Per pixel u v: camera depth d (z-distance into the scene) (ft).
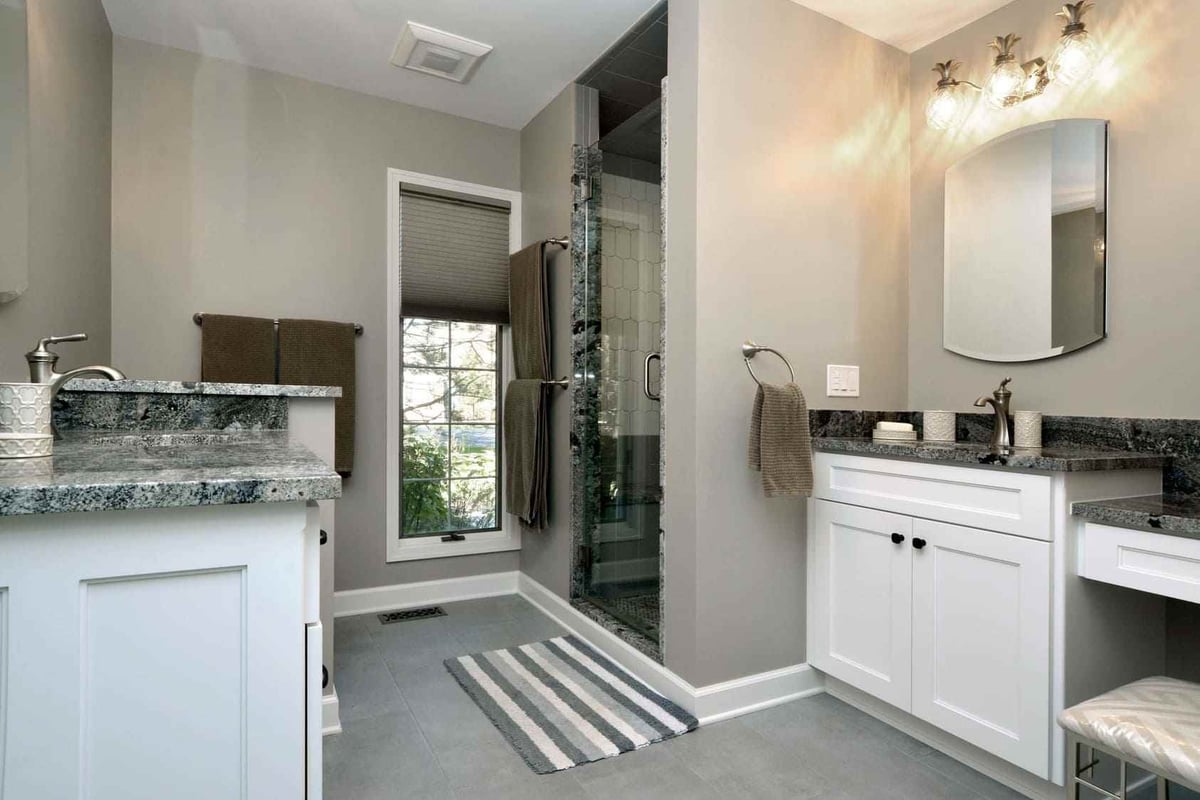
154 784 2.59
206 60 8.79
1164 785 3.64
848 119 7.58
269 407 6.02
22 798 2.40
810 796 5.25
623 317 8.45
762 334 6.88
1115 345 6.14
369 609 9.86
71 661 2.46
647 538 7.84
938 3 7.16
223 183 8.86
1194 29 5.66
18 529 2.39
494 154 10.89
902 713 6.32
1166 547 4.34
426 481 10.50
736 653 6.70
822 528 6.92
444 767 5.65
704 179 6.54
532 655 8.09
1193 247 5.61
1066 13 6.23
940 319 7.73
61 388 4.81
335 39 8.39
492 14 7.79
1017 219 6.95
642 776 5.54
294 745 2.79
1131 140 6.07
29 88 5.35
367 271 9.82
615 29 8.07
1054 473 4.86
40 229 5.69
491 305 10.87
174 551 2.60
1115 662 5.13
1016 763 5.04
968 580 5.44
